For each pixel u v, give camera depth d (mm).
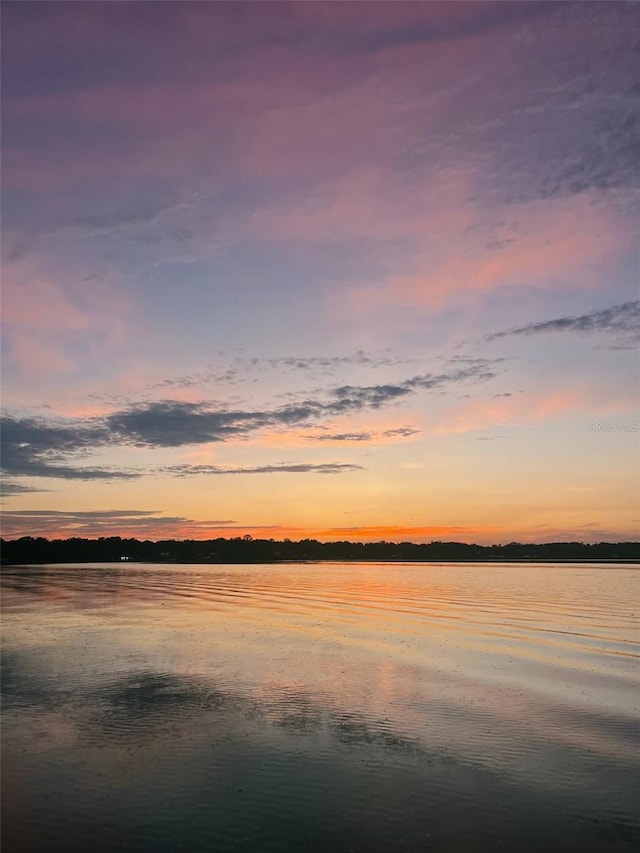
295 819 9695
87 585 63688
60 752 12547
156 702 16203
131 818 9727
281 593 52781
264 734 13656
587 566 125500
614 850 8812
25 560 188875
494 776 11359
